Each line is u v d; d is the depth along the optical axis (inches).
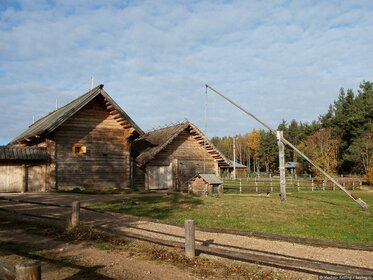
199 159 1459.2
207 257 410.6
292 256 424.2
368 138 2628.0
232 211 755.4
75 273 364.8
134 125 1264.8
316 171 2819.9
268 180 2342.5
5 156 1096.2
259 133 4847.4
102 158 1248.8
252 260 381.4
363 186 2148.1
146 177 1374.3
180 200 928.3
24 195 990.4
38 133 1156.5
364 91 3228.3
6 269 222.2
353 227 609.9
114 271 371.2
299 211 791.1
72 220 540.7
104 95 1214.9
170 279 350.3
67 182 1185.4
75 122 1213.7
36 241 487.8
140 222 607.2
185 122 1441.9
